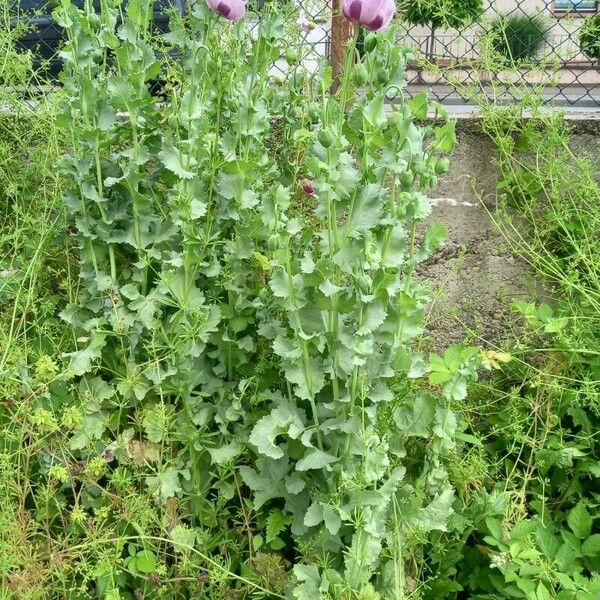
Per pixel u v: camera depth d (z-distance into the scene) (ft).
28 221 7.13
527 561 6.04
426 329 8.86
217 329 6.48
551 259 8.25
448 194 8.71
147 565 5.88
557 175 8.46
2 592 5.64
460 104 8.82
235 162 6.23
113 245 6.66
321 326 5.70
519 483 7.28
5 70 7.58
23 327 7.04
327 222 5.43
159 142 6.73
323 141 5.10
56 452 6.42
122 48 6.17
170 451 6.50
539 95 8.20
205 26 6.27
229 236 6.93
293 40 7.24
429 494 6.47
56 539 6.45
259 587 5.76
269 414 6.55
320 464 5.68
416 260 5.83
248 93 6.25
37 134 8.18
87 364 6.40
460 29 8.16
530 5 8.38
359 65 5.15
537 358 8.50
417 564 6.38
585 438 7.20
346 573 5.57
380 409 6.09
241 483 6.66
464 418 7.55
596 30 8.10
